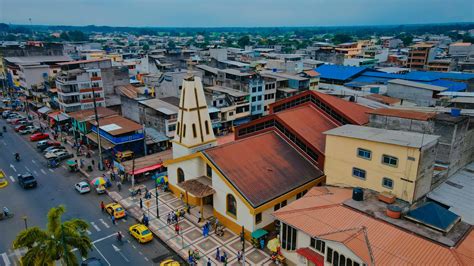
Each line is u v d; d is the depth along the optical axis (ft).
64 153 232.94
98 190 181.88
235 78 315.17
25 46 450.71
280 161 163.02
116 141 219.61
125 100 290.56
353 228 108.17
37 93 359.66
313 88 357.00
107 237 144.87
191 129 172.45
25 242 99.35
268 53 646.74
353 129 153.48
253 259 129.80
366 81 376.48
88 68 318.24
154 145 242.78
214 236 144.87
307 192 142.10
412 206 124.98
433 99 284.82
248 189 142.41
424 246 97.60
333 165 150.41
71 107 287.69
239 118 297.74
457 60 500.74
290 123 175.32
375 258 94.07
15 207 168.35
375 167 134.92
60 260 121.39
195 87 171.01
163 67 460.14
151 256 132.98
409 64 523.70
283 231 124.77
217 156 154.81
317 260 110.63
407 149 123.75
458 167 162.71
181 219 158.10
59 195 182.09
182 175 175.73
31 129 290.15
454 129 145.89
